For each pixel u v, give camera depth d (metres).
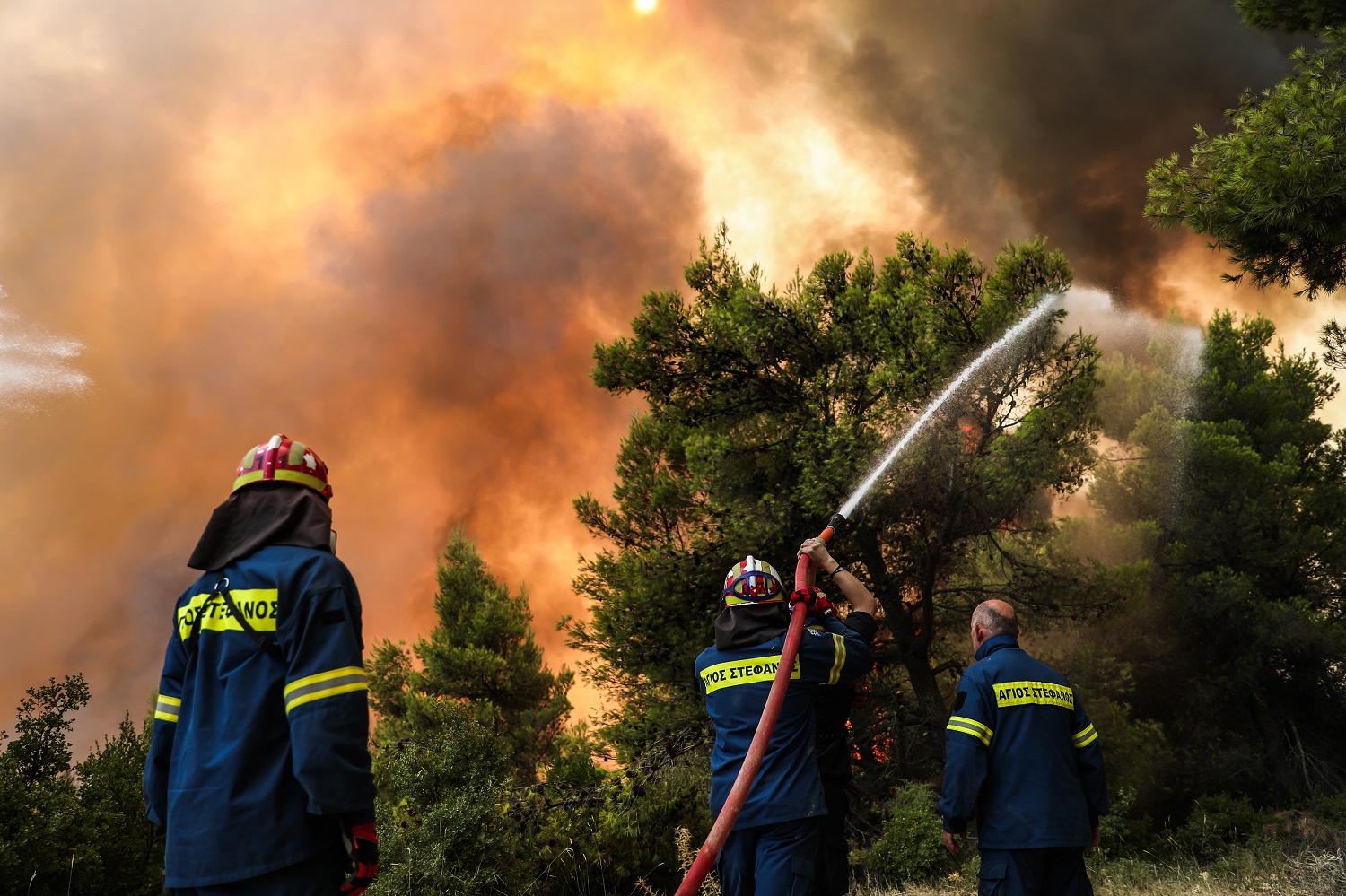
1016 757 3.35
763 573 3.25
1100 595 12.11
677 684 12.38
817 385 11.30
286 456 2.17
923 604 12.27
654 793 7.30
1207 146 7.30
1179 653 15.37
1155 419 16.61
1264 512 15.57
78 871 4.88
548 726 20.97
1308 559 16.09
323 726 1.80
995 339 10.66
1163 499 16.12
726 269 13.01
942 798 3.35
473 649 20.52
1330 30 7.47
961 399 10.88
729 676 3.13
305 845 1.85
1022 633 12.68
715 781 3.08
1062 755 3.38
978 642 3.70
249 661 1.92
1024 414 11.12
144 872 5.50
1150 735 13.30
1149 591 14.94
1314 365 17.70
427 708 17.41
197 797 1.85
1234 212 6.96
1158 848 10.54
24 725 5.40
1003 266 11.31
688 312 12.73
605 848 6.73
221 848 1.81
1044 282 11.16
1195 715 15.39
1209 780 14.30
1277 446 17.09
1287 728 15.20
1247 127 6.98
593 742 13.28
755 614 3.20
